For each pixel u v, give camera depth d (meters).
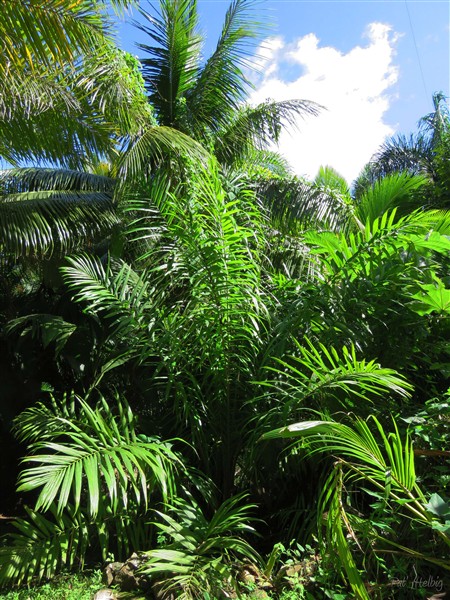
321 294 4.58
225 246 4.62
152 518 4.26
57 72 5.79
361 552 3.27
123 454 3.53
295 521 4.14
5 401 7.20
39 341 7.42
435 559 2.84
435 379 5.04
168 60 9.72
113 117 6.91
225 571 3.21
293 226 7.84
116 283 5.14
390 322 4.72
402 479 2.85
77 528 4.00
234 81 10.05
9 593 3.48
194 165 5.46
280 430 2.72
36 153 7.09
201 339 4.71
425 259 4.95
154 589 3.29
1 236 6.54
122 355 5.28
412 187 7.86
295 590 3.14
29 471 3.24
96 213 7.26
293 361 4.61
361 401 4.30
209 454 4.80
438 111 13.84
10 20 5.22
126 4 5.51
